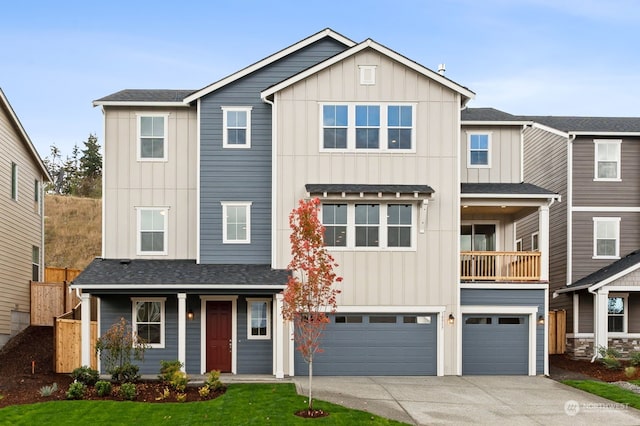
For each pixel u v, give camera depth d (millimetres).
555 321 24531
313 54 21250
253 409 14375
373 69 19969
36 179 27266
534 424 13836
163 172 21266
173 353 19719
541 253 20172
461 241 22844
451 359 19578
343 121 19906
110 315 19750
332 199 19406
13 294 23719
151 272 19312
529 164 29109
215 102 20828
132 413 14047
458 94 20031
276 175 19703
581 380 18859
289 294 14672
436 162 19875
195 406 14719
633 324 23797
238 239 20594
